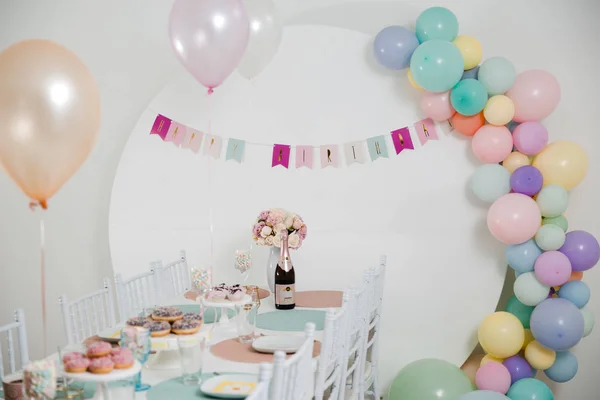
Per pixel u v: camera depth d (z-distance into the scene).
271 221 2.96
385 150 3.44
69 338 2.51
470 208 3.37
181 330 2.10
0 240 3.85
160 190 3.61
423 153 3.40
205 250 3.60
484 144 3.10
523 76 3.09
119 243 3.63
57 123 2.04
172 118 3.60
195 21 2.57
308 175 3.52
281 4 3.61
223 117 3.57
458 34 3.46
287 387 1.64
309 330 1.83
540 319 2.91
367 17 3.54
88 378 1.67
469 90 3.03
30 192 2.16
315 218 3.52
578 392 3.41
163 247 3.62
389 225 3.46
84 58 3.79
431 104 3.20
